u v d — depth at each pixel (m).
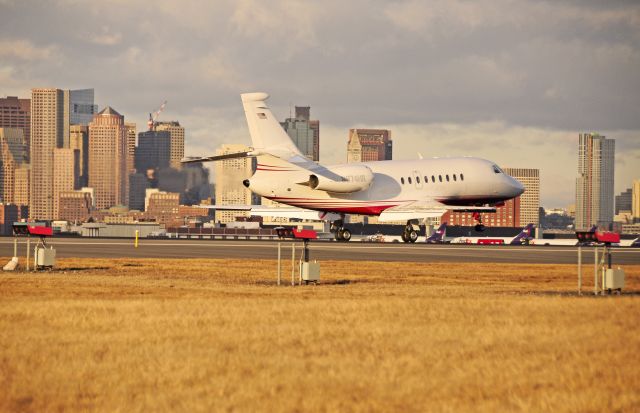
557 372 40.94
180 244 164.75
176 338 48.34
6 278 88.69
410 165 180.00
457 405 36.12
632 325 52.06
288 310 58.12
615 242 77.88
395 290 80.12
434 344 46.78
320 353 44.78
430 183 180.12
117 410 35.84
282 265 113.19
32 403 36.81
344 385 39.03
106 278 91.12
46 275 94.25
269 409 35.88
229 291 77.19
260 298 68.69
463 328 51.25
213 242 175.88
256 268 108.12
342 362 42.91
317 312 57.28
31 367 42.03
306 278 87.44
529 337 48.47
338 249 150.50
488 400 36.81
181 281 88.75
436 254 140.25
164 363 42.72
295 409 35.88
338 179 165.38
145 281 88.19
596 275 77.00
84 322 53.00
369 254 138.12
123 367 42.06
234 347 46.09
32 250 137.75
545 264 120.62
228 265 112.44
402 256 134.38
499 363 42.62
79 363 42.72
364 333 49.75
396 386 38.84
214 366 42.16
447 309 58.81
